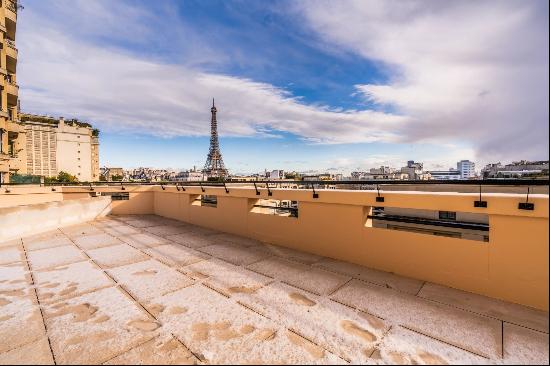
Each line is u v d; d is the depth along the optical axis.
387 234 4.57
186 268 4.86
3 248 6.20
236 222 7.46
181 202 9.66
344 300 3.61
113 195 11.60
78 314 3.28
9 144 25.62
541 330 2.88
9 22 23.39
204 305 3.48
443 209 3.88
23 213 7.35
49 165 109.25
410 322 3.07
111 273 4.62
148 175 196.38
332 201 5.23
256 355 2.54
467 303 3.47
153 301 3.60
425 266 4.18
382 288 3.96
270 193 6.39
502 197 3.42
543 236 3.22
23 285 4.14
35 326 3.02
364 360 2.47
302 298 3.67
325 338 2.79
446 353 2.56
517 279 3.40
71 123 116.12
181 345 2.68
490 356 2.51
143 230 8.09
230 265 5.01
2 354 2.55
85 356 2.52
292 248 6.08
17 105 25.06
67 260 5.32
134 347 2.65
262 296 3.74
